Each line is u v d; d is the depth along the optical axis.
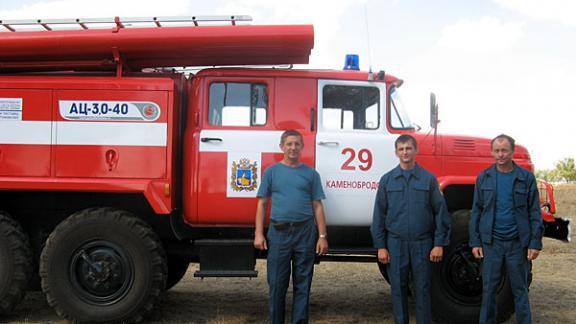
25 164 5.13
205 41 5.11
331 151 5.30
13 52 5.20
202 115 5.36
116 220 5.02
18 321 5.29
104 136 5.15
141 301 5.00
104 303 5.03
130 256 5.02
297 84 5.42
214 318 5.54
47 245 5.02
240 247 5.24
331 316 5.70
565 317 5.65
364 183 5.30
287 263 4.49
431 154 5.39
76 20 5.16
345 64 5.71
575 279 7.89
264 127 5.36
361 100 5.47
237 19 5.16
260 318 5.57
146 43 5.14
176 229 5.43
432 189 4.43
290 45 5.14
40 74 5.66
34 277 5.80
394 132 5.45
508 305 5.15
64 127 5.15
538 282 7.64
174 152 5.25
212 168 5.26
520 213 4.40
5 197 5.50
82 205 5.56
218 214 5.26
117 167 5.14
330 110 5.42
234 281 7.75
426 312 4.39
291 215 4.45
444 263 5.21
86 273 5.02
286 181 4.51
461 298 5.22
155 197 5.08
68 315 4.99
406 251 4.42
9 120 5.14
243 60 5.58
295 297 4.50
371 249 5.23
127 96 5.17
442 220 4.39
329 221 5.29
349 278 7.98
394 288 4.43
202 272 5.11
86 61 5.46
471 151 5.45
